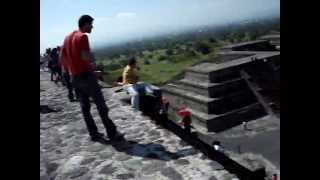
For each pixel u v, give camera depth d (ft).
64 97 44.09
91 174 17.51
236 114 120.37
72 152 21.02
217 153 19.12
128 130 24.54
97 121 28.45
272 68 130.52
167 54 545.03
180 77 151.02
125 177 16.79
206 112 120.98
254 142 104.99
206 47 481.46
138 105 30.01
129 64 30.71
